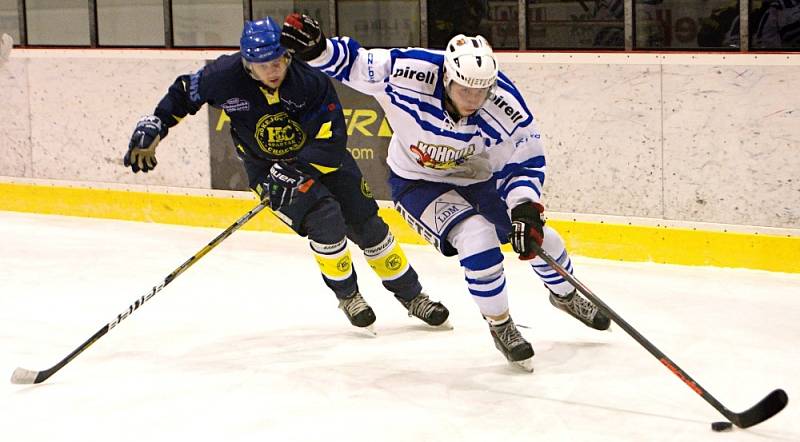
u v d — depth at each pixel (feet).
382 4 45.21
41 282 35.58
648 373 25.13
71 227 45.62
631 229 37.93
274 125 26.48
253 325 29.86
